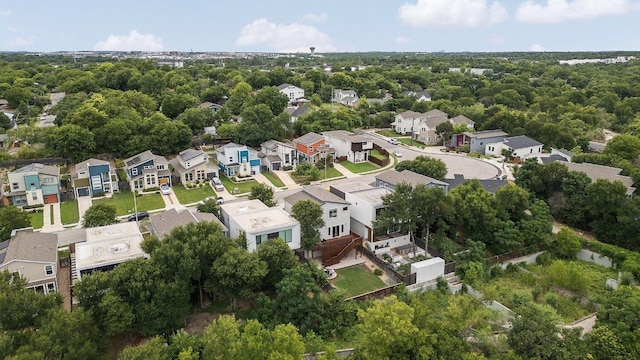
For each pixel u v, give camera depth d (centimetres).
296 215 3819
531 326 2656
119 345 2889
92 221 4306
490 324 3089
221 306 3303
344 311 3178
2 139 7650
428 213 3938
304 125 8575
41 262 3281
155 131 7338
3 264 3169
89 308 2706
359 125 9719
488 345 2720
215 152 7638
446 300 3534
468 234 4350
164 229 3775
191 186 6241
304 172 6725
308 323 3031
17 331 2348
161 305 2788
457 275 3878
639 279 3806
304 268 3178
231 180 6512
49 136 6925
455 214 4262
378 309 2691
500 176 6556
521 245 4162
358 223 4406
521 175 5278
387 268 3816
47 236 3775
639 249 4291
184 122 8350
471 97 11988
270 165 7006
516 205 4459
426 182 4647
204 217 4019
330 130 8506
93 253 3372
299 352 2458
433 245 4128
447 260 3959
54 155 6844
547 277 3850
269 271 3247
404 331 2539
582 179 4859
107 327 2642
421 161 5722
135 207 5353
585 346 2658
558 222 4997
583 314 3406
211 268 3066
